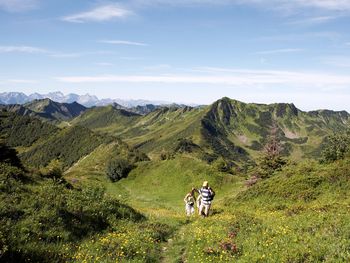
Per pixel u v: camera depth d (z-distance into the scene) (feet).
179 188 201.46
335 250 36.52
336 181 97.55
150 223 65.36
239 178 193.47
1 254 36.11
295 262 36.29
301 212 61.00
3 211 47.67
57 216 52.01
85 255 42.34
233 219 60.95
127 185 241.55
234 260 40.65
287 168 139.33
